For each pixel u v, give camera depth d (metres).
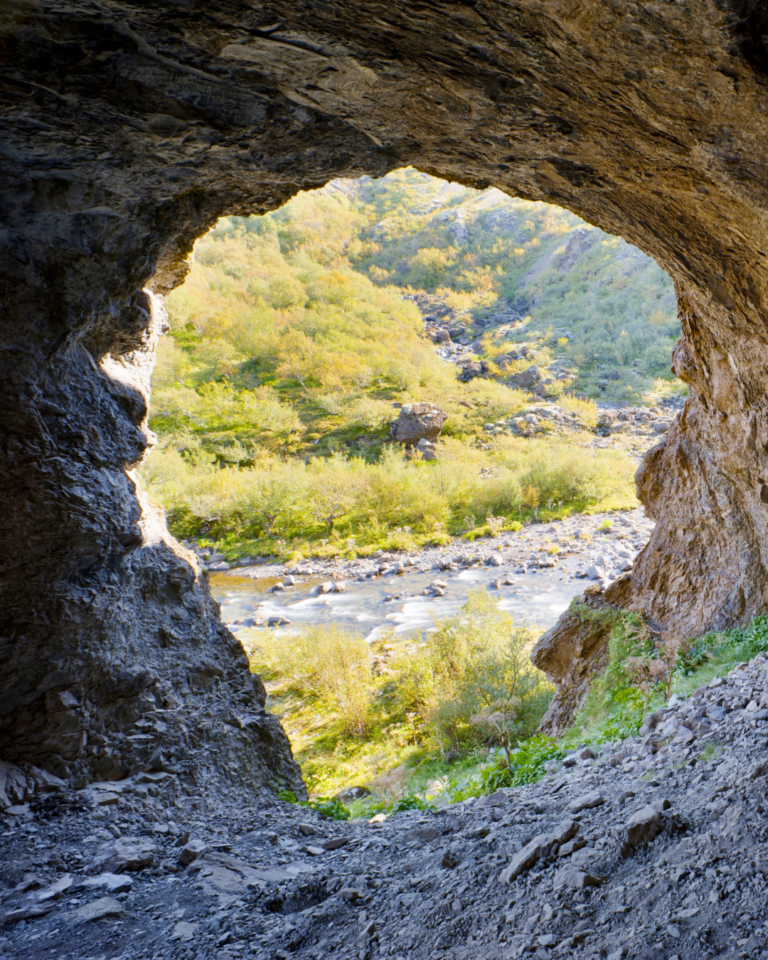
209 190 5.39
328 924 3.68
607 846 3.67
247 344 66.00
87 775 5.82
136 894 4.43
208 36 3.38
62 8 3.09
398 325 75.94
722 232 5.15
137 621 6.75
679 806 4.06
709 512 10.11
